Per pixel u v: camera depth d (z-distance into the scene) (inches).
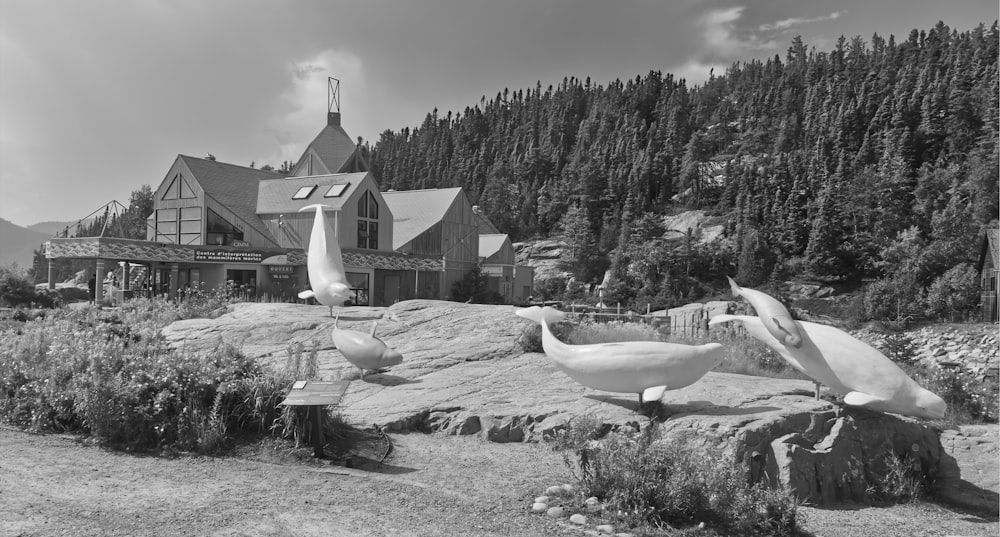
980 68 5841.5
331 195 1989.4
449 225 2449.6
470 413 465.7
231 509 290.0
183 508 289.1
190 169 1999.3
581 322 945.5
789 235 3900.1
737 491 310.2
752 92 7701.8
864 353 411.8
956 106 4842.5
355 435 425.1
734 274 3779.5
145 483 323.9
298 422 394.9
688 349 435.2
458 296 2378.2
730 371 674.2
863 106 5605.3
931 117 4945.9
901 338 999.0
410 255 2135.8
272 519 279.6
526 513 303.0
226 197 2020.2
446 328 785.6
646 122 7800.2
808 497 358.9
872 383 402.3
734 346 767.1
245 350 703.7
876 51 7834.6
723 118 6825.8
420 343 724.7
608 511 302.0
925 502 385.1
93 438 400.8
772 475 363.3
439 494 325.7
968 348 2009.1
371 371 609.3
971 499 389.1
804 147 5634.8
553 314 499.5
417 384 560.1
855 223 3863.2
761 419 387.5
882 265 3454.7
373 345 586.9
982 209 3636.8
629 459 316.2
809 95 6732.3
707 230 4397.1
